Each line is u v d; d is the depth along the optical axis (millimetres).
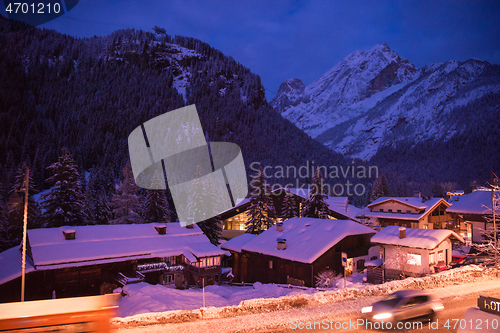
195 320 13172
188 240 38156
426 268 28328
